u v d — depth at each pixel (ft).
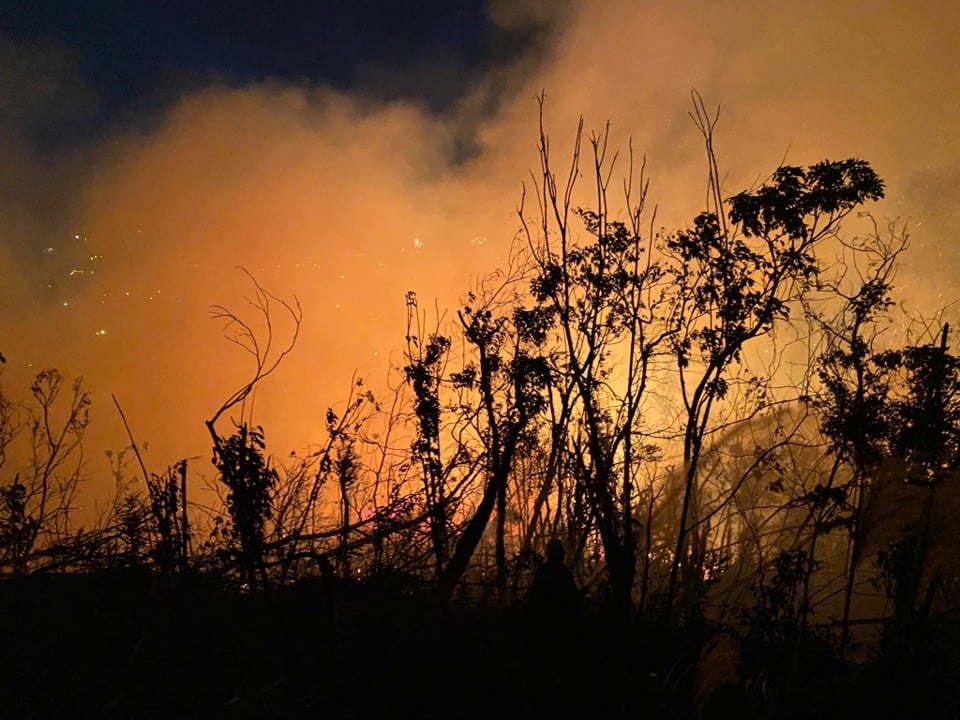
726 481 24.09
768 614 19.67
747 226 19.81
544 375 21.31
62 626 18.52
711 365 21.22
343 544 23.21
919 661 17.90
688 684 18.65
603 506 21.40
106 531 22.85
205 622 19.07
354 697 17.25
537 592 20.18
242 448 20.86
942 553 18.95
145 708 16.08
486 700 17.72
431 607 20.83
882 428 19.47
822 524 20.03
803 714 17.29
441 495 23.38
